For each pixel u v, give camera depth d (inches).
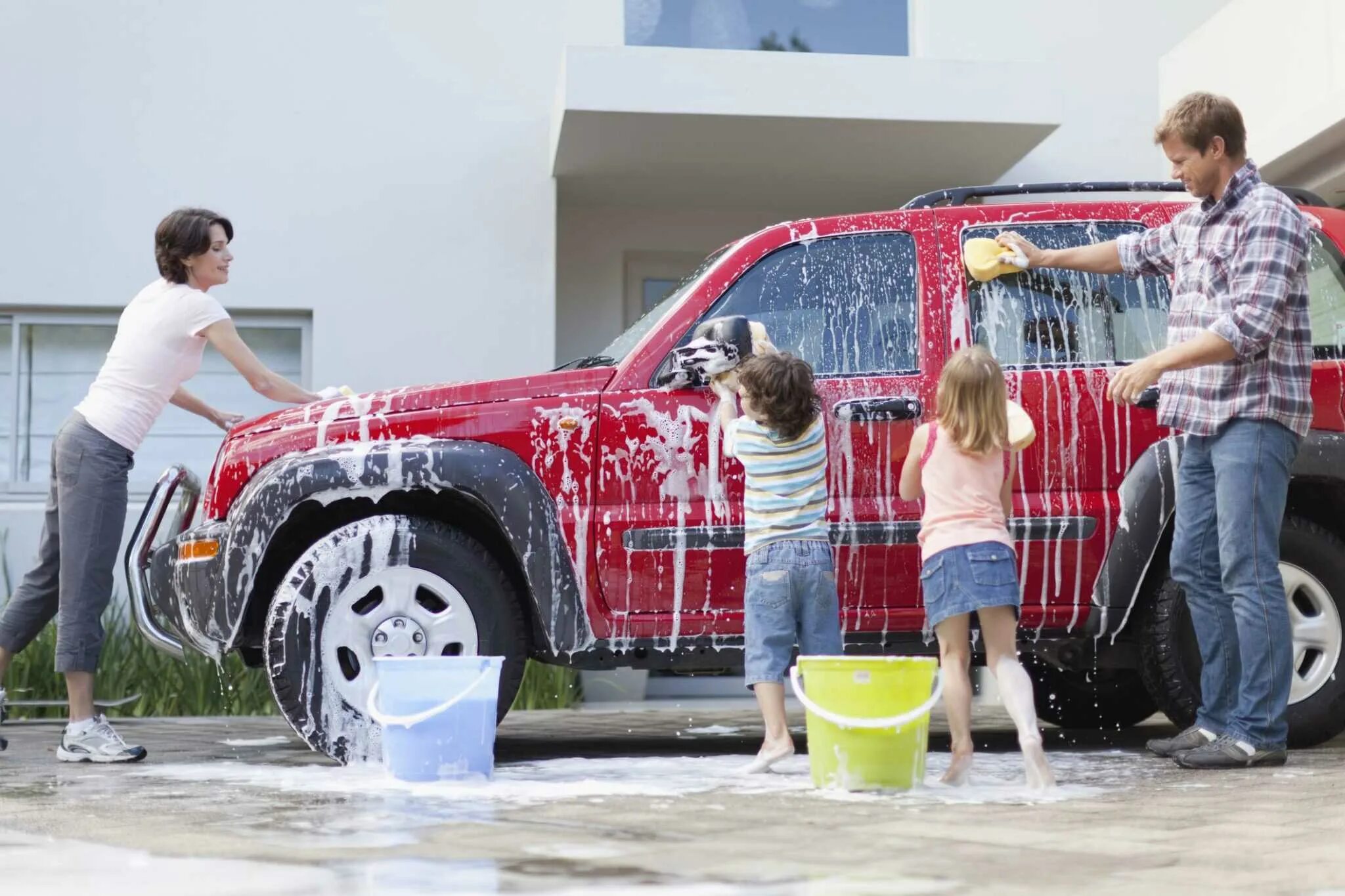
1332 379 213.2
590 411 206.1
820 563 189.9
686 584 204.5
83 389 396.2
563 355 427.8
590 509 204.2
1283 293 188.9
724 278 215.0
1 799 174.2
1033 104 363.3
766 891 109.8
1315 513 220.8
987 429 176.4
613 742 261.0
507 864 122.3
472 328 401.4
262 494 199.9
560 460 204.5
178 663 350.0
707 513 205.3
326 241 399.2
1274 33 356.8
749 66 356.8
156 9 395.9
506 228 403.5
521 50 407.2
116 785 188.4
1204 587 199.9
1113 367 213.0
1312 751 213.3
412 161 402.6
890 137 373.1
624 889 111.0
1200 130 193.3
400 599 200.7
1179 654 211.9
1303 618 213.8
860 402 207.3
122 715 343.9
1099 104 430.3
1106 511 208.5
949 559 176.1
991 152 385.7
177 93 396.2
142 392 230.4
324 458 200.4
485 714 183.3
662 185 412.2
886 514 205.3
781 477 190.4
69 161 392.2
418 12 404.5
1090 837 135.3
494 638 202.5
